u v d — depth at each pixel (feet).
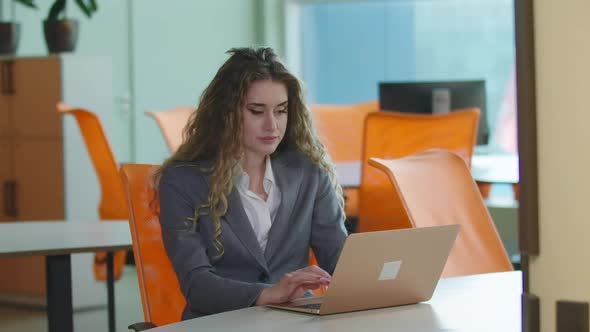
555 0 3.44
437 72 30.58
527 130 3.53
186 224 7.79
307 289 6.84
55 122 19.80
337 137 21.70
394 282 6.25
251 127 7.98
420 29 30.68
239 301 7.07
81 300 19.27
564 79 3.46
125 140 26.66
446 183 9.12
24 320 18.47
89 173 20.17
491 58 29.89
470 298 6.70
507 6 29.58
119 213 16.03
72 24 20.53
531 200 3.55
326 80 31.96
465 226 8.99
